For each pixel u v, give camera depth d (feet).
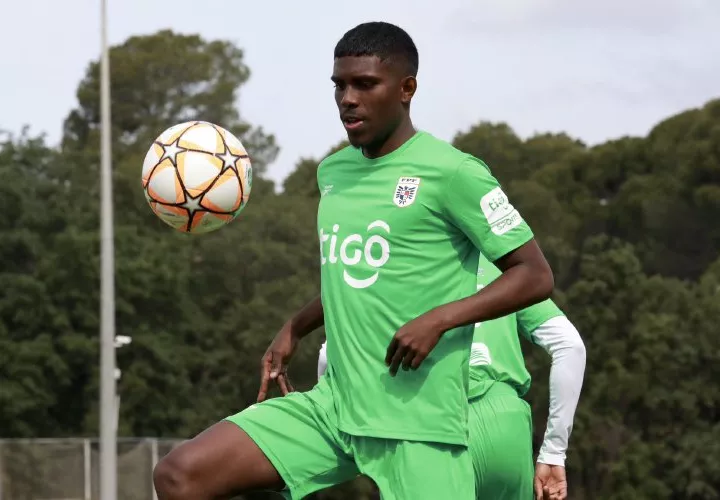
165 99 497.46
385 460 46.85
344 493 315.99
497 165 438.81
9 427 334.24
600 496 333.83
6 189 354.95
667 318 337.93
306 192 466.70
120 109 494.18
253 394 368.48
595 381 339.36
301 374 339.98
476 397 55.26
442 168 46.44
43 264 347.97
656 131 430.20
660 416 337.11
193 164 50.88
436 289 47.03
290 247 393.09
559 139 467.93
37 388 335.06
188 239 390.83
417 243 46.83
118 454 262.26
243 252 386.52
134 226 369.30
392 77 46.34
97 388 344.90
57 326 342.23
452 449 46.96
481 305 45.19
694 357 333.01
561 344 58.18
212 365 365.61
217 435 46.24
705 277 369.30
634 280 355.97
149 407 349.41
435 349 46.62
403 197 46.75
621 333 357.00
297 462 46.85
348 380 47.01
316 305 52.65
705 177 410.52
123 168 423.64
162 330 359.05
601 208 421.59
